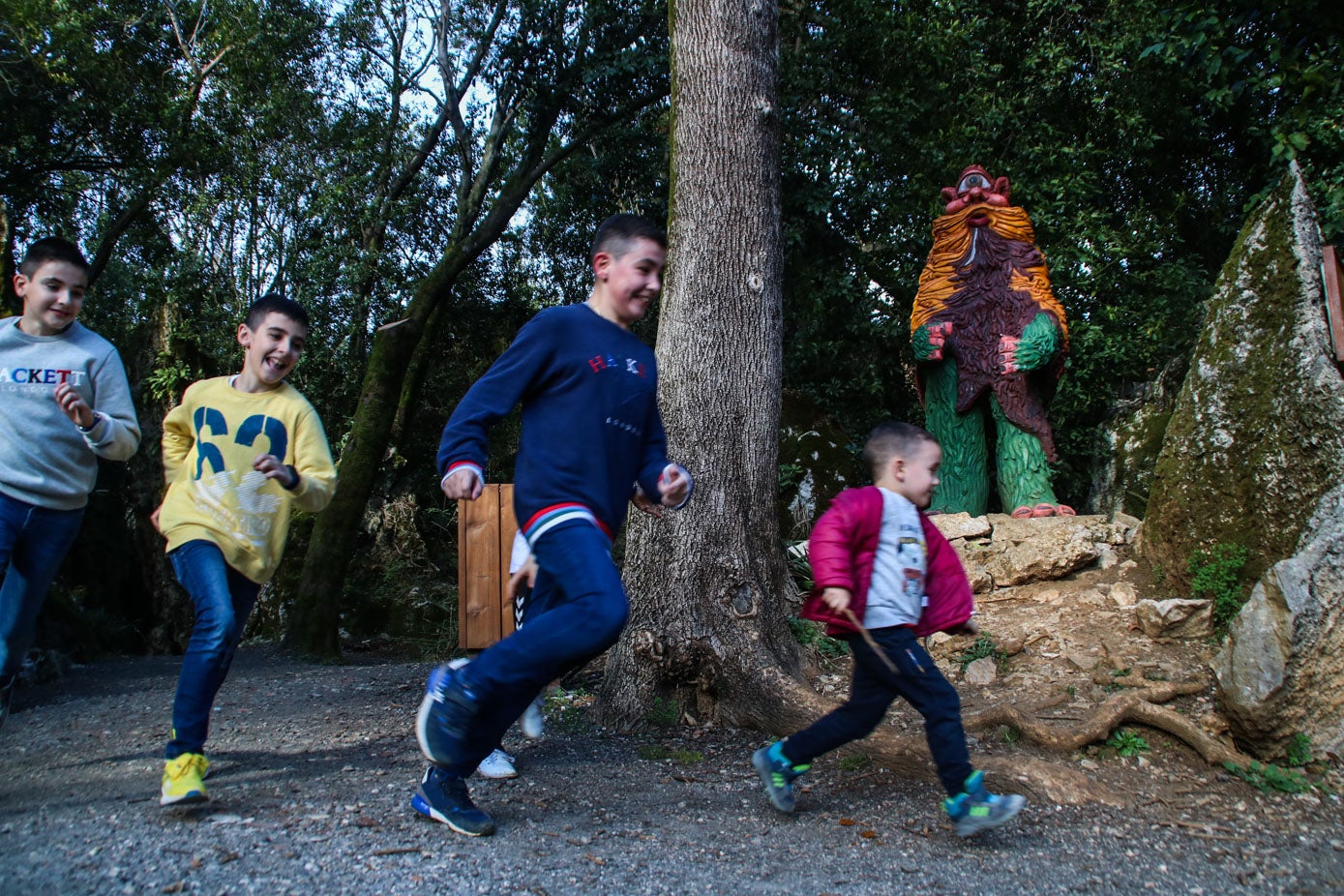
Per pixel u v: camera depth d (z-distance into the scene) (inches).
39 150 392.5
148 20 432.1
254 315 132.9
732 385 200.7
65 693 228.2
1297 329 194.5
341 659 336.8
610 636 101.5
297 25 457.7
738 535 195.5
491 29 470.3
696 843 116.4
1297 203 203.3
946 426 304.8
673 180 210.1
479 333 540.4
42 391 132.1
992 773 142.0
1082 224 406.9
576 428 109.7
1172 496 212.7
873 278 440.5
